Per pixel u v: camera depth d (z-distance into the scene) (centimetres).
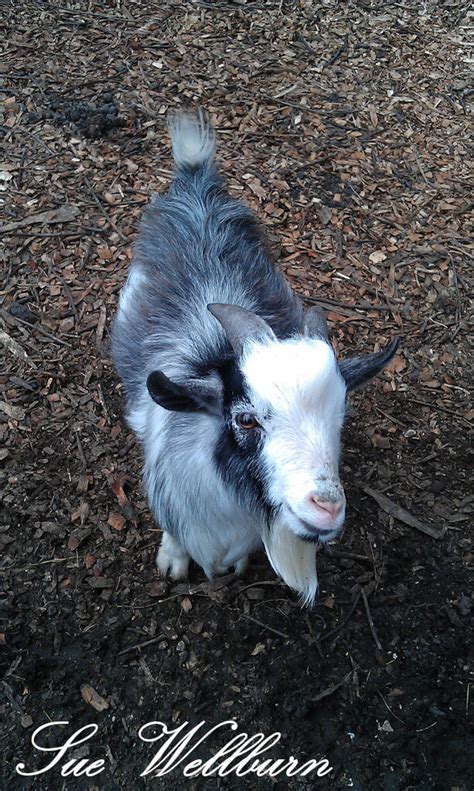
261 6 211
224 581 104
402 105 186
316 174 166
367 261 150
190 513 92
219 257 102
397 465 119
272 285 103
